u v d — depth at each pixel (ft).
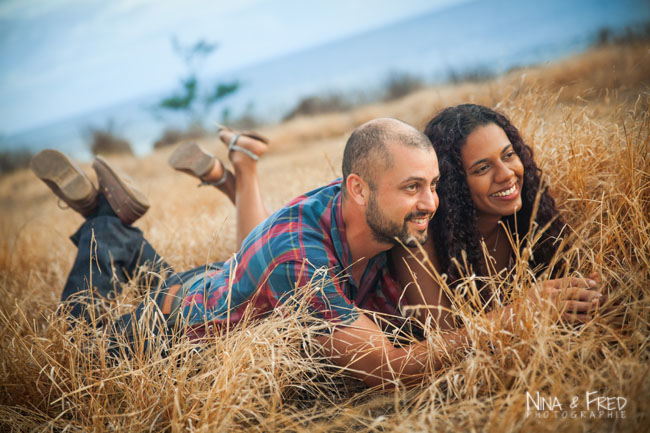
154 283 10.14
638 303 7.04
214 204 17.19
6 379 7.67
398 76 75.05
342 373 7.61
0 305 9.50
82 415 7.07
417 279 7.96
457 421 6.25
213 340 7.61
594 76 32.68
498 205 7.91
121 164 49.78
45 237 16.87
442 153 7.97
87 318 8.98
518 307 6.84
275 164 30.07
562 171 9.66
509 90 12.30
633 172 8.65
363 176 6.81
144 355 7.97
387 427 6.43
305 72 212.02
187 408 6.91
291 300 7.30
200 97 80.53
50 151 10.00
